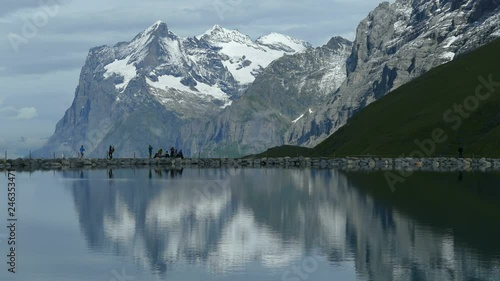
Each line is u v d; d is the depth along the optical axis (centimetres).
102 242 6988
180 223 8231
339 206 9731
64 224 8162
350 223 8088
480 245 6600
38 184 14050
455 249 6431
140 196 11356
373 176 16450
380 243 6794
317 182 14450
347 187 12938
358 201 10331
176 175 17462
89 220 8494
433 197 10688
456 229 7506
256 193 11844
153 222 8312
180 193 11888
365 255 6259
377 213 8894
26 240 7100
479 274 5516
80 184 14038
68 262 6094
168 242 6975
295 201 10462
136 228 7844
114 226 8006
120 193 11900
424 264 5881
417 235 7169
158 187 13162
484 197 10575
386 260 6053
